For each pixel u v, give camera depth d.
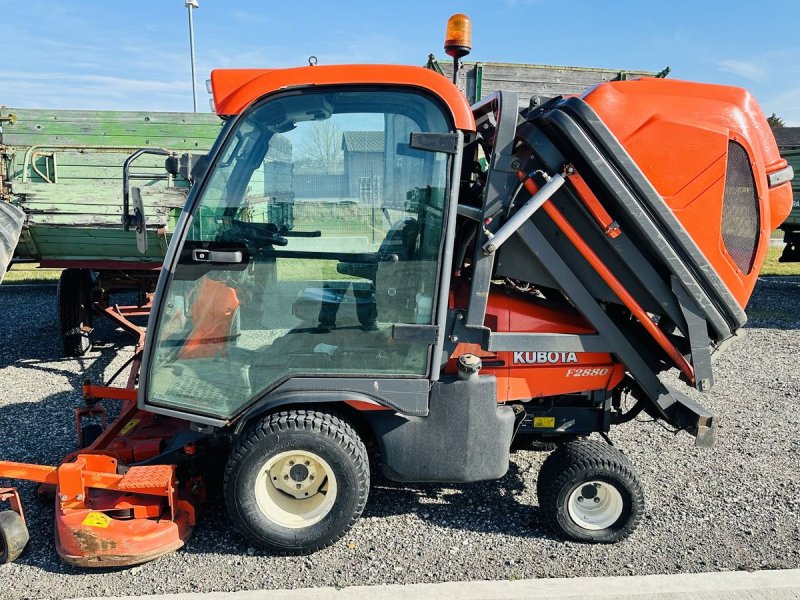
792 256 11.06
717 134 2.67
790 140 23.30
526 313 3.04
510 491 3.44
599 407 3.32
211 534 2.96
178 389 2.73
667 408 3.05
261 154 2.62
